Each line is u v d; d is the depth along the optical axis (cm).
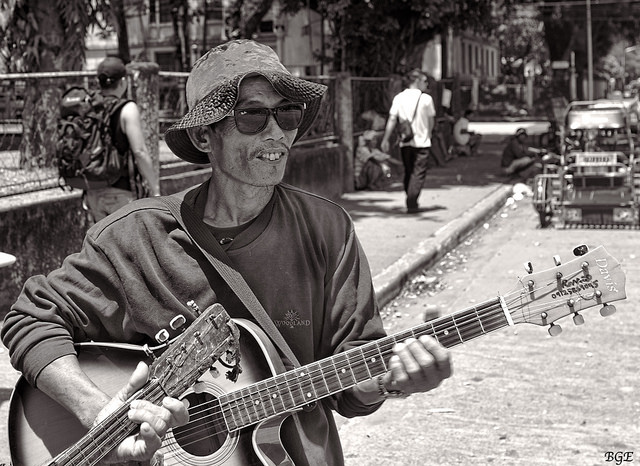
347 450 486
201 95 250
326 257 258
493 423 521
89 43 3066
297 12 2109
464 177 1844
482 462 468
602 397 562
